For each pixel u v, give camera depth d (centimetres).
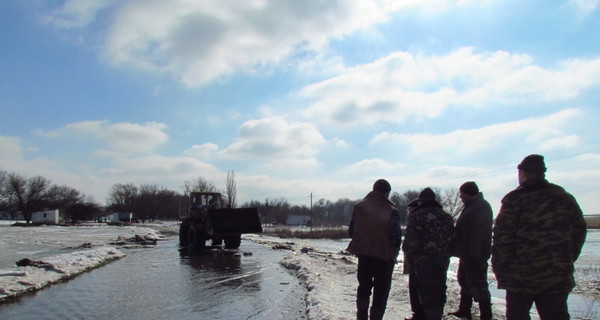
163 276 1176
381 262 568
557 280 368
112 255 1666
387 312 678
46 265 1208
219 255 1814
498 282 397
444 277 541
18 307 782
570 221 383
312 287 934
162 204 12975
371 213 575
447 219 546
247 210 2116
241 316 714
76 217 10300
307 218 12038
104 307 784
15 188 10512
